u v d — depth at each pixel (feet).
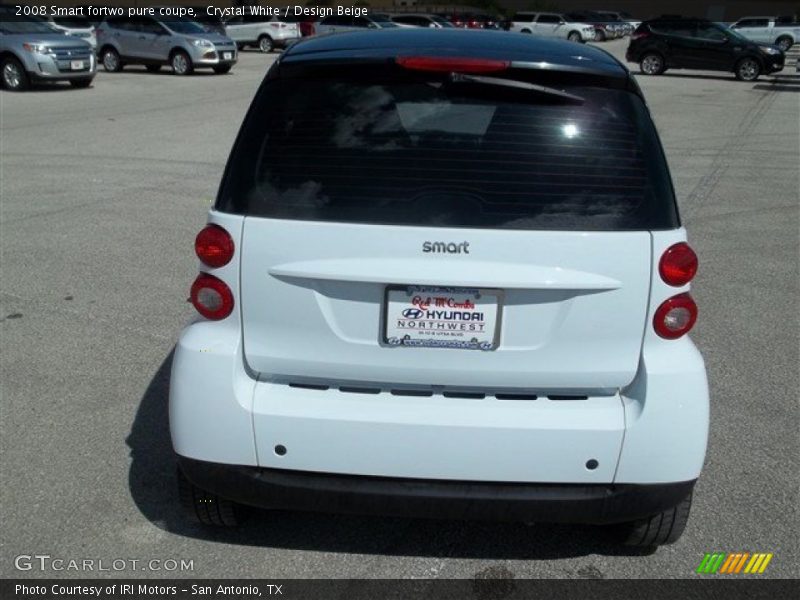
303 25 106.42
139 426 12.89
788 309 18.79
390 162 8.52
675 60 83.76
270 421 8.45
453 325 8.33
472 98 8.79
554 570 9.71
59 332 16.57
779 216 27.43
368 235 8.20
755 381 14.98
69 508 10.74
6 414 13.16
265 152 8.72
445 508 8.59
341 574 9.58
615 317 8.30
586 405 8.52
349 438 8.41
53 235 23.54
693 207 28.53
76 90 62.28
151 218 25.67
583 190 8.40
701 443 8.53
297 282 8.34
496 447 8.36
